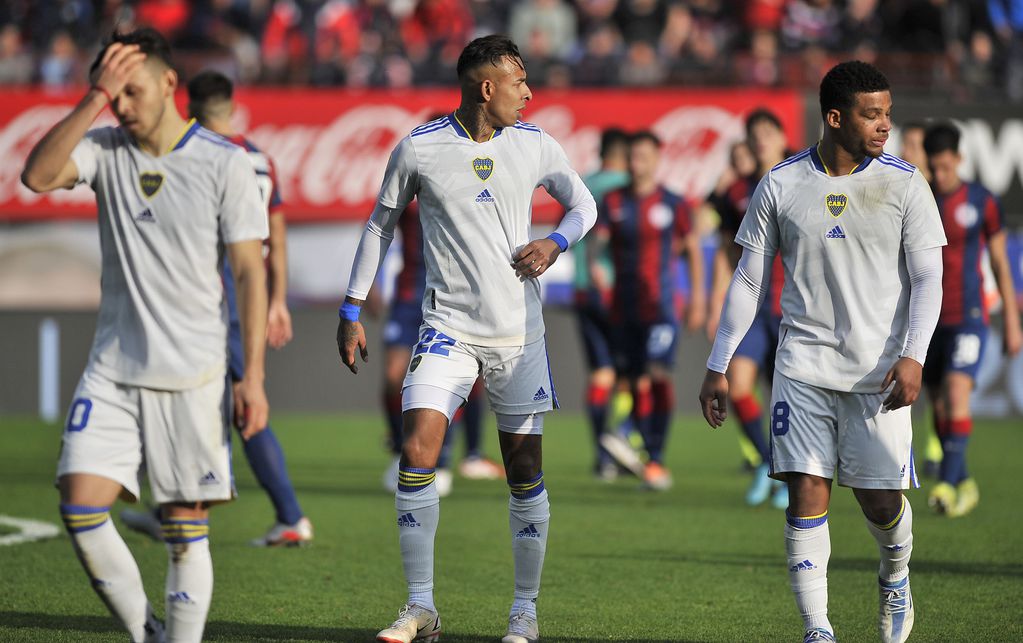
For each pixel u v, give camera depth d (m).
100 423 14.01
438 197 16.86
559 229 17.27
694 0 60.56
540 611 19.19
